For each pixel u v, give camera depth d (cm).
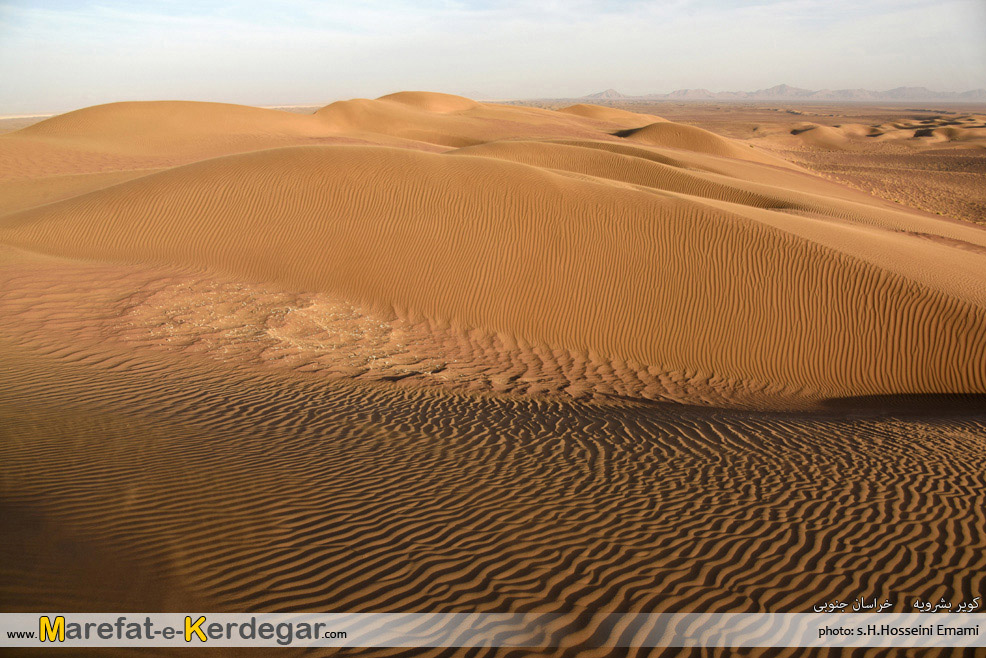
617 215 1462
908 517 539
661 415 895
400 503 545
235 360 1021
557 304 1327
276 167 1636
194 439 662
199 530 468
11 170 3044
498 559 456
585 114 9744
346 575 425
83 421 682
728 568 452
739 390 1138
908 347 1183
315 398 869
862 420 908
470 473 626
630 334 1277
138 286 1283
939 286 1273
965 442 778
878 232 1861
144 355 989
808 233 1502
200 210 1524
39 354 939
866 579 441
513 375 1113
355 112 6225
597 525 517
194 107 4997
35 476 529
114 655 322
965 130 9825
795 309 1255
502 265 1383
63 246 1475
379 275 1380
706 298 1298
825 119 15300
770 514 544
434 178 1580
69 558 412
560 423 823
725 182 2678
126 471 559
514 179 1579
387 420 791
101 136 4116
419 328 1284
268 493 544
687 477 632
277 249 1432
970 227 2703
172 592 389
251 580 411
